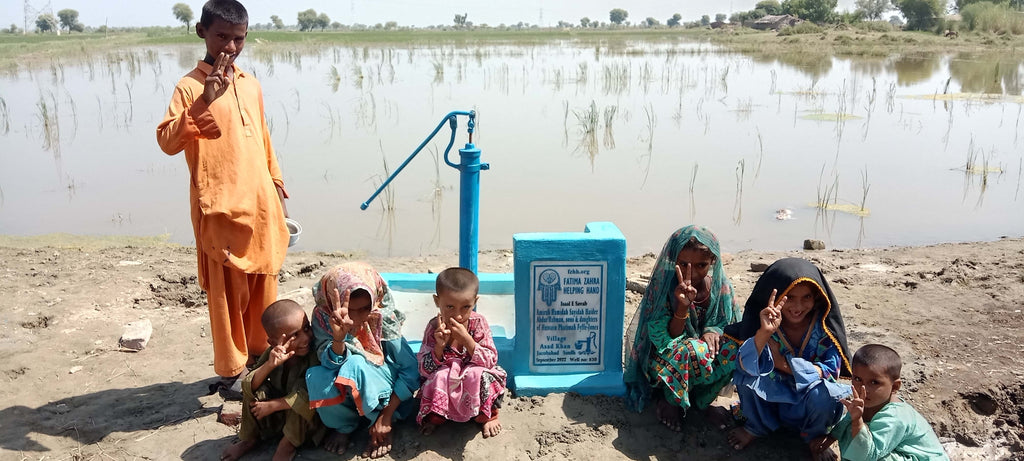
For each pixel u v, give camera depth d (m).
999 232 9.25
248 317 4.92
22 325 6.01
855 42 48.34
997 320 6.02
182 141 4.25
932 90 21.72
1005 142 14.08
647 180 11.58
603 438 4.50
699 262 4.48
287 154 13.18
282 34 73.69
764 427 4.41
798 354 4.38
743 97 20.42
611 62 33.91
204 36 4.56
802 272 4.14
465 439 4.45
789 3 77.44
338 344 4.16
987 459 4.44
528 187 11.22
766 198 10.65
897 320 6.07
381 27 173.88
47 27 112.50
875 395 3.90
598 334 4.95
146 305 6.59
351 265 4.35
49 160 12.83
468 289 4.27
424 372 4.50
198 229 4.54
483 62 34.31
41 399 4.91
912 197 10.68
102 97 20.19
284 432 4.26
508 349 4.98
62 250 8.15
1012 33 52.41
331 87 22.97
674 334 4.64
